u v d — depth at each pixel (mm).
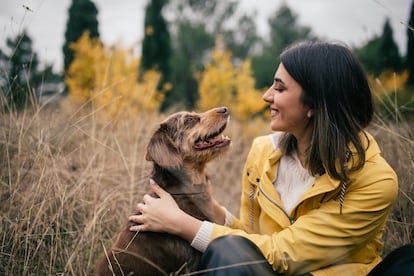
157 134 2857
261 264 1938
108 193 3350
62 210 2730
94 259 2729
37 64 4316
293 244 2082
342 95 2100
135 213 2561
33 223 2549
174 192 2609
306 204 2256
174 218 2254
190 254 2355
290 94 2189
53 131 3785
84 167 3627
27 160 3115
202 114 3131
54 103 5363
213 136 3053
